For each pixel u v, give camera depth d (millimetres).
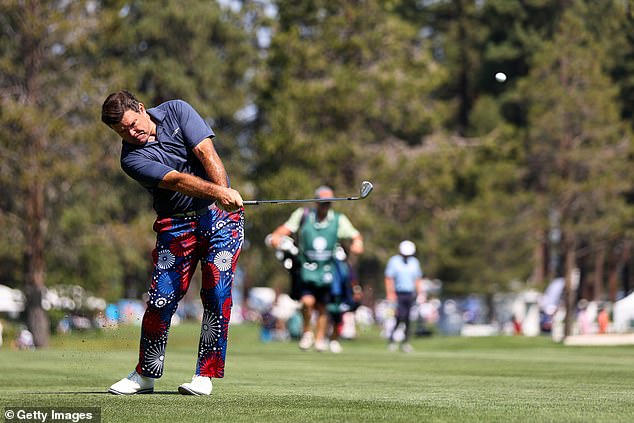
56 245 122875
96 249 123438
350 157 145625
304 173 145000
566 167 140500
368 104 144125
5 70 101938
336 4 150250
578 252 142750
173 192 21094
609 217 138000
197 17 191875
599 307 141375
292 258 49875
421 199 151000
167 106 21266
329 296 50438
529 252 192625
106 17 105625
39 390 22359
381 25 151875
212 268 21281
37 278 107250
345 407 17922
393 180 147250
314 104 144125
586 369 31750
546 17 182125
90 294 121312
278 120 145750
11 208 111375
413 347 75625
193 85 191750
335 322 51562
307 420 15938
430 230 165250
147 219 125438
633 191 146875
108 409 17438
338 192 146750
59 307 117625
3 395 20281
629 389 22938
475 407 17984
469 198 170250
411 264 65062
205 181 20766
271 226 147250
